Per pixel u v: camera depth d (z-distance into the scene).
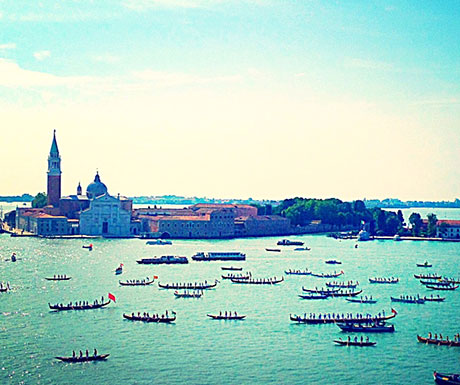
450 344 194.62
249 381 166.38
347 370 174.38
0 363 176.25
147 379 166.75
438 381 166.50
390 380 168.38
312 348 191.50
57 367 174.00
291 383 165.62
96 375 168.88
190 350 188.38
